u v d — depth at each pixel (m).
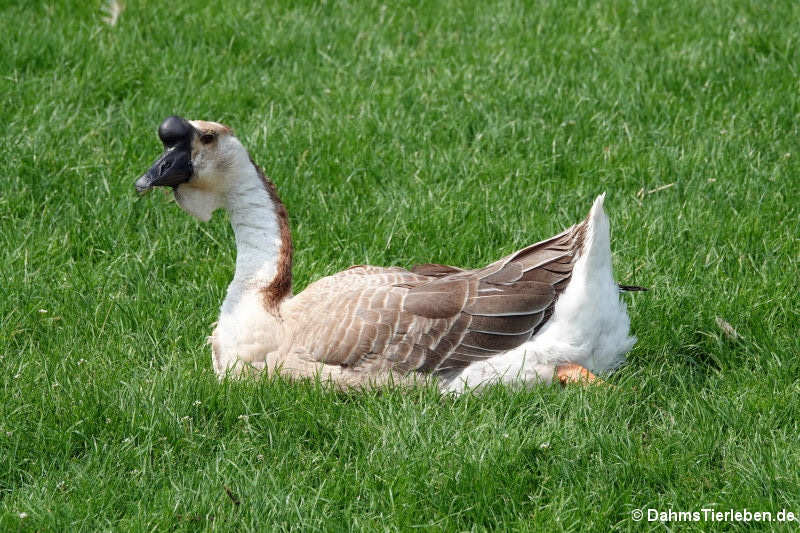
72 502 8.24
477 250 12.30
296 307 9.82
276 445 9.03
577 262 9.54
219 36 17.03
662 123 14.70
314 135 14.36
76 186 13.10
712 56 16.14
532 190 13.35
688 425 9.12
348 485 8.52
